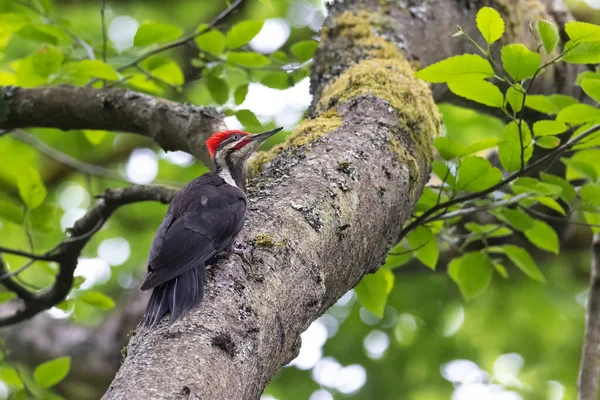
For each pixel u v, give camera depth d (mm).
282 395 18297
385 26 10883
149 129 10289
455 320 18688
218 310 5816
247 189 7816
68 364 11016
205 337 5500
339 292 7223
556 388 18438
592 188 9867
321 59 10672
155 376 5102
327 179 7414
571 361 18453
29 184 10227
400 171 8133
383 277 10086
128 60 11359
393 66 9852
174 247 6910
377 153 8039
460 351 18625
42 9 11102
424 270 15711
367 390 18281
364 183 7613
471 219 13531
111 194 10391
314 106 9906
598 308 11312
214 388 5188
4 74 11625
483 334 18609
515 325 18578
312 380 18391
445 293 18391
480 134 17406
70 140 18594
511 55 7602
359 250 7371
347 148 7926
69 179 19109
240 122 11148
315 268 6637
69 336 15953
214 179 8461
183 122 10055
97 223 10625
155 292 6348
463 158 9047
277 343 6062
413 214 9680
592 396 10883
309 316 6516
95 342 15781
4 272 10531
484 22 7500
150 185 10383
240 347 5602
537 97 8859
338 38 10758
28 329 16125
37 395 11031
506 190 11359
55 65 10359
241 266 6285
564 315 18531
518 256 10617
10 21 11352
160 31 10656
